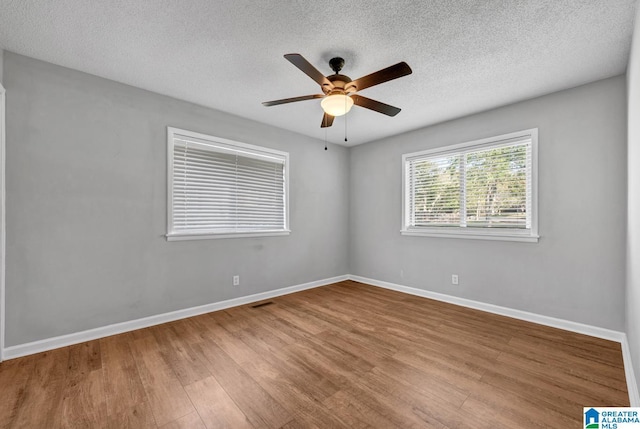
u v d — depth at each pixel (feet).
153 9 5.67
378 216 14.73
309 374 6.46
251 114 11.32
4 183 6.99
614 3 5.42
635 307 5.83
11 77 7.14
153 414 5.16
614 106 8.14
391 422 4.97
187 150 10.29
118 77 8.44
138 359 7.11
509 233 10.14
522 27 6.15
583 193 8.66
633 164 6.21
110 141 8.57
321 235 14.76
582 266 8.70
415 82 8.55
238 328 9.12
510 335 8.56
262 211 12.44
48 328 7.60
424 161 12.93
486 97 9.57
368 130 13.21
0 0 5.39
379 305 11.51
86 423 4.93
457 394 5.73
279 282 12.96
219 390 5.87
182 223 10.17
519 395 5.69
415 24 6.08
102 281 8.43
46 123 7.59
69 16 5.86
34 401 5.49
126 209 8.85
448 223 12.05
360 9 5.66
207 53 7.22
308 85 8.92
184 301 10.06
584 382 6.11
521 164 10.03
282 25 6.15
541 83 8.61
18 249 7.21
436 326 9.29
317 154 14.58
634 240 6.05
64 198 7.84
